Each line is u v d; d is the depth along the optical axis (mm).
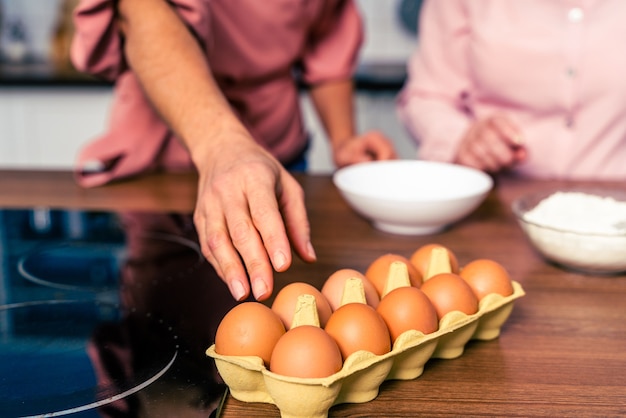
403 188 891
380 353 442
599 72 1111
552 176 1202
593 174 1177
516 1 1149
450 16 1237
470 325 502
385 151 1014
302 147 1210
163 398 441
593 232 653
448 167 890
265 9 1006
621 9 1089
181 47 752
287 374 409
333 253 733
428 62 1277
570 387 469
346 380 430
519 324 572
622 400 451
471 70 1229
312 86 1236
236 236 523
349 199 810
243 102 1075
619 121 1143
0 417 419
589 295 633
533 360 509
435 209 760
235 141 641
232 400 452
